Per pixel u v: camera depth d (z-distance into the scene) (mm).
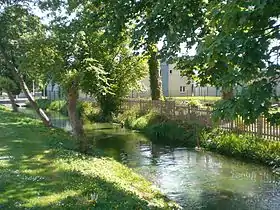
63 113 43688
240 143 17500
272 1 4527
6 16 21453
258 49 4617
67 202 7770
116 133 26094
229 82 5016
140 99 32438
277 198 11633
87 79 19406
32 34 20781
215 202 11359
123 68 30172
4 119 26250
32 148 14367
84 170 11234
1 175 9664
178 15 8023
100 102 33344
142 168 15648
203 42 5320
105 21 10258
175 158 17641
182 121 23719
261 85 4770
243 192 12297
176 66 9141
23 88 23375
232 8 4809
